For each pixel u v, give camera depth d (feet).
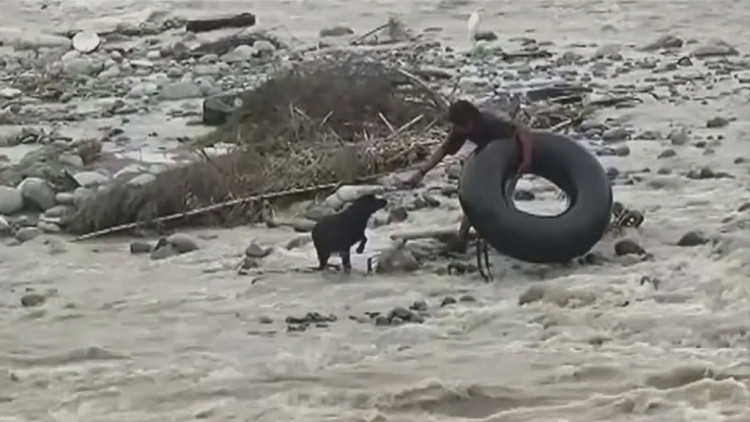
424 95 196.85
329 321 109.09
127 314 112.68
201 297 117.19
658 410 85.97
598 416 85.61
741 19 314.35
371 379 93.81
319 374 94.94
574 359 96.84
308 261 128.57
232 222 147.95
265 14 341.00
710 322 103.71
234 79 248.32
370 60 221.46
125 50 294.46
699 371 92.17
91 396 91.86
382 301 114.21
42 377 96.17
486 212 122.21
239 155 164.96
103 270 128.47
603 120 201.67
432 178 163.94
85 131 206.28
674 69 248.52
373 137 180.55
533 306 110.83
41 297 118.21
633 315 106.01
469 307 111.86
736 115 204.23
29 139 201.36
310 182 160.25
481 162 125.18
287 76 202.08
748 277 116.16
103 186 155.53
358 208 123.44
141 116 218.59
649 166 169.37
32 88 250.78
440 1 350.84
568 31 304.30
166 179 151.94
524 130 126.82
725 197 150.82
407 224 142.00
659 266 122.21
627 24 310.45
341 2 355.77
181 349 102.63
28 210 154.81
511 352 98.89
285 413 87.45
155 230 145.28
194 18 326.03
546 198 151.33
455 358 97.81
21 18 349.82
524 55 266.98
